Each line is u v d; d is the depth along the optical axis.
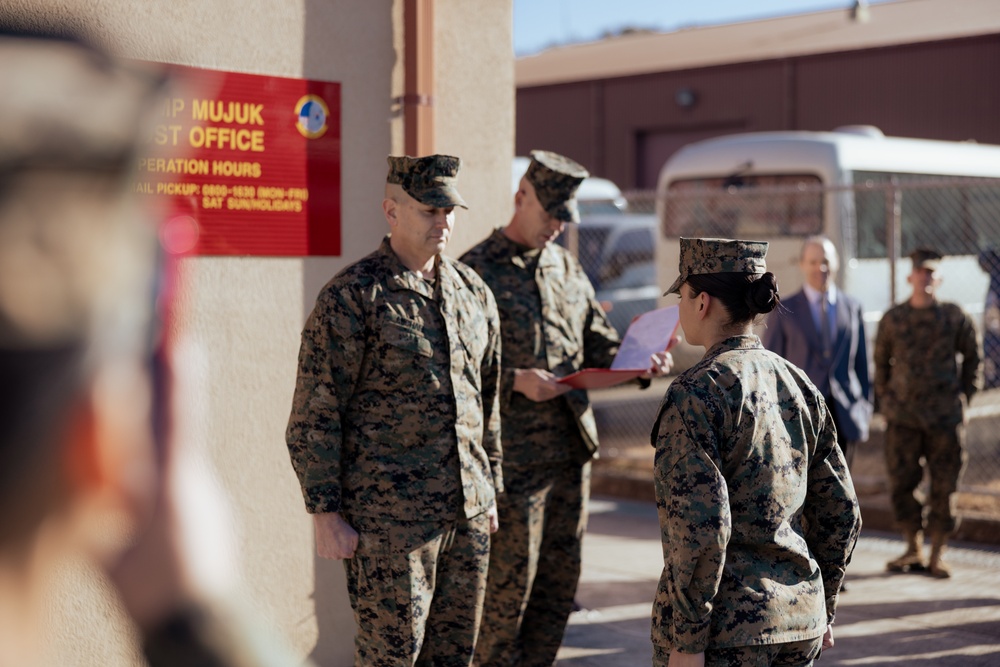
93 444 0.40
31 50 0.39
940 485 5.91
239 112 3.81
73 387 0.40
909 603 5.45
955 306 5.86
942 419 5.84
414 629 3.17
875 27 19.70
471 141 4.60
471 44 4.58
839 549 2.51
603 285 12.76
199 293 3.75
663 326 3.91
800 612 2.34
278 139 3.93
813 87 20.20
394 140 4.28
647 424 10.54
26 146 0.38
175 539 0.43
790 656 2.40
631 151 22.58
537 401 3.79
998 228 12.98
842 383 5.44
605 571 6.07
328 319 3.12
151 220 0.41
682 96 21.58
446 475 3.22
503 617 3.83
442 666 3.33
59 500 0.40
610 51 23.56
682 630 2.25
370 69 4.20
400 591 3.15
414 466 3.18
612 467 8.85
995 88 18.14
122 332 0.40
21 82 0.39
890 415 6.00
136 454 0.41
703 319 2.52
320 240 4.07
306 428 3.11
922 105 18.97
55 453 0.40
